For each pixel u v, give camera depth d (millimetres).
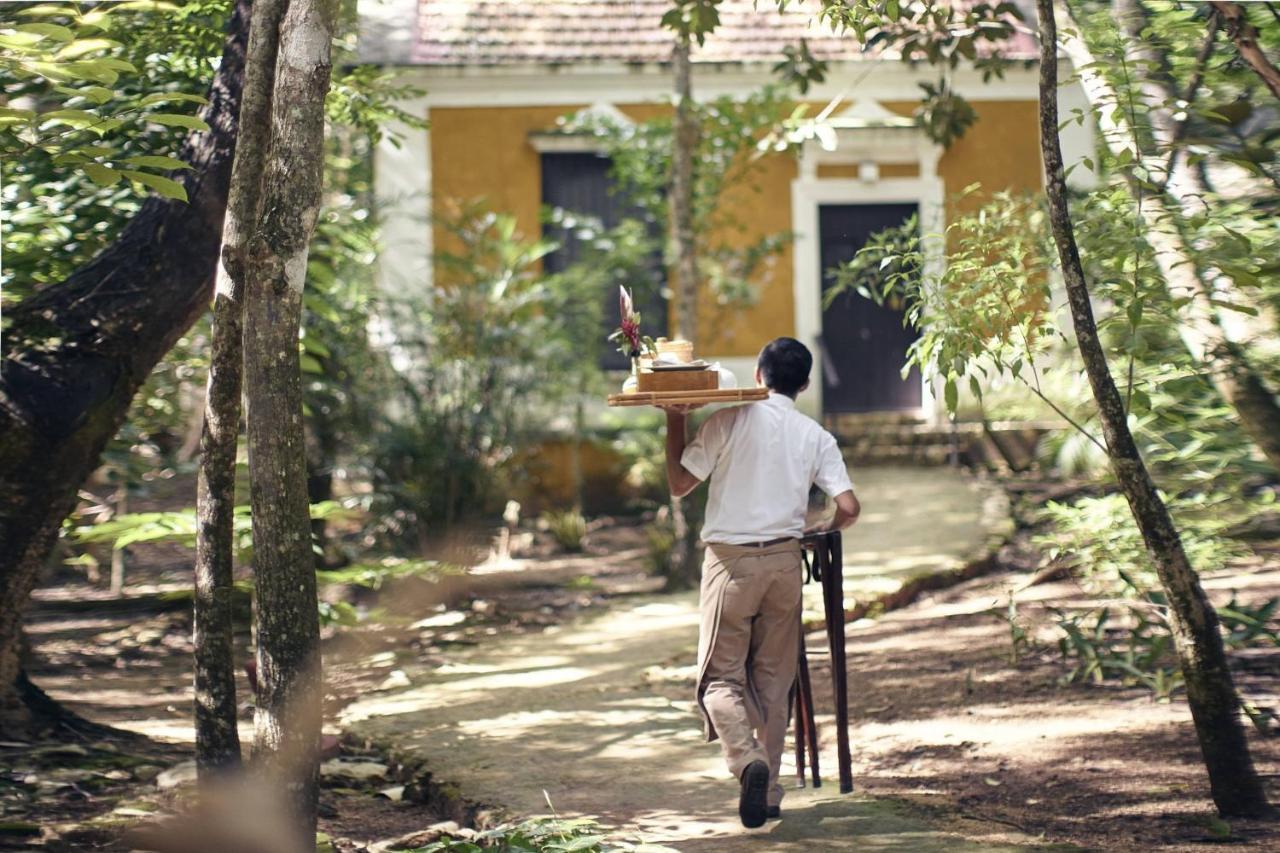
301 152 4895
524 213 19688
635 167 16906
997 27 8625
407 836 6465
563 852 5180
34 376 7145
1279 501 9203
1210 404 7891
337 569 14719
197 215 7281
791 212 19953
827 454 6344
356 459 14898
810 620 11109
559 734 8094
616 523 18984
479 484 15219
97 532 8914
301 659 4895
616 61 19391
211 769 5527
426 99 19469
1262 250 6422
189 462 13055
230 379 5504
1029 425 18484
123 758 7410
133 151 8289
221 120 7277
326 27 4953
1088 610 8570
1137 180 6020
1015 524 15023
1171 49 6883
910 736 7895
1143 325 6531
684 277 14359
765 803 5820
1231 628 8625
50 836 5859
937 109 10125
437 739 8078
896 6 6176
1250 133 7500
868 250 6828
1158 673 8234
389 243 17594
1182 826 6086
